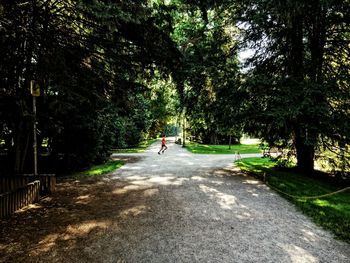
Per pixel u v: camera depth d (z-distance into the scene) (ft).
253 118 43.14
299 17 39.55
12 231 21.93
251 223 24.11
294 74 43.50
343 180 44.32
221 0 35.73
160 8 27.53
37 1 26.58
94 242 19.89
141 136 130.31
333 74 43.52
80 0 20.88
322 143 45.85
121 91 30.96
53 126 42.37
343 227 23.12
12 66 26.08
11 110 28.81
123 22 24.70
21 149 40.65
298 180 42.98
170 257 17.71
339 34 46.34
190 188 37.55
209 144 154.51
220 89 45.91
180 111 56.29
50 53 25.59
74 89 29.50
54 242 19.89
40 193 33.32
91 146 52.16
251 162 65.26
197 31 46.11
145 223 23.81
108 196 33.06
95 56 29.73
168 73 31.42
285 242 20.22
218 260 17.38
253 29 46.09
